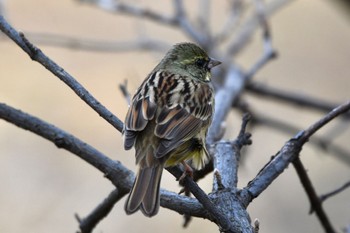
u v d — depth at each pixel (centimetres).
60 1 1681
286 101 1297
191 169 733
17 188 1426
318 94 1628
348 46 1659
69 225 1392
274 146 1466
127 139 698
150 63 1625
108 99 1602
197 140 758
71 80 688
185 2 1725
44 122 727
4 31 685
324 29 1680
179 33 1684
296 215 1362
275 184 1380
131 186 754
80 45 1395
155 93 767
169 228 1362
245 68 1664
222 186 710
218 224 667
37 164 1451
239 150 793
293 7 1700
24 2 1672
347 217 1362
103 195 1426
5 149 1466
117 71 1620
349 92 1634
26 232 1370
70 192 1428
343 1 1331
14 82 1581
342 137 1562
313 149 1468
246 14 1619
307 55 1662
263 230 1362
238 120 1459
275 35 1677
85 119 1545
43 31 1662
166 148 698
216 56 1273
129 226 1366
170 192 702
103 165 754
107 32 1677
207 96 799
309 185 802
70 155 1456
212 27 1712
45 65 685
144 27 1664
